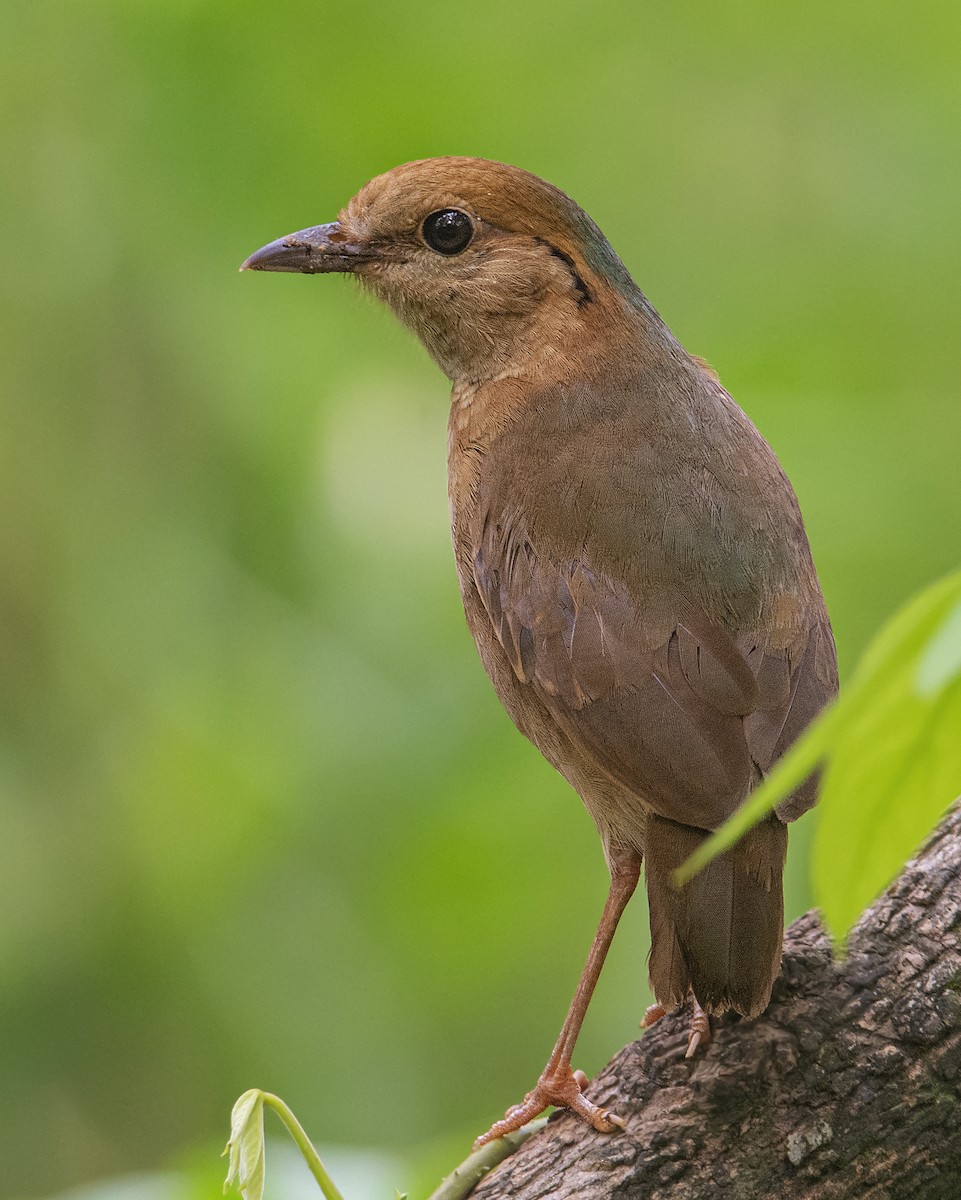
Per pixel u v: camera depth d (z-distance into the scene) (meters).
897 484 12.59
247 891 13.42
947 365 13.09
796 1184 6.88
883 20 13.84
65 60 14.11
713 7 14.01
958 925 7.14
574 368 9.06
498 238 9.30
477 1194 7.22
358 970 13.36
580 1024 8.02
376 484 13.33
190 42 13.79
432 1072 13.33
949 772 3.91
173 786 13.29
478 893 12.91
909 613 3.50
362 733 12.96
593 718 7.86
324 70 13.68
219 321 13.58
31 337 13.98
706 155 13.86
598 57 13.96
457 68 13.74
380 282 9.62
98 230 13.87
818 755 3.70
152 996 13.70
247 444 13.48
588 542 8.24
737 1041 7.16
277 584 13.56
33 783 13.68
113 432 13.91
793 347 13.22
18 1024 13.62
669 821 7.39
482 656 9.09
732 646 7.77
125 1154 13.53
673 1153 6.99
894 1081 6.92
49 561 13.87
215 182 13.68
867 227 13.52
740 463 8.46
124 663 13.59
